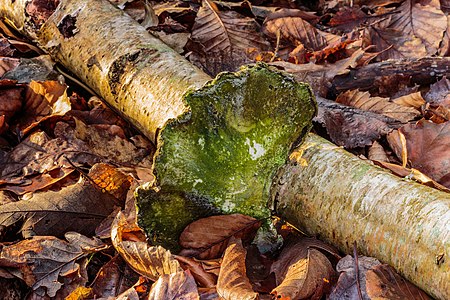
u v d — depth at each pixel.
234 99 0.80
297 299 0.77
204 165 0.80
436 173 0.93
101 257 0.85
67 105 0.95
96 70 0.97
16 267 0.81
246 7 1.24
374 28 1.19
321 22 1.27
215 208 0.83
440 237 0.75
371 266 0.78
